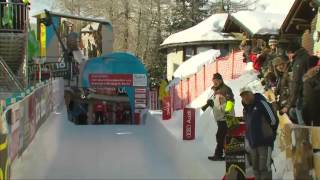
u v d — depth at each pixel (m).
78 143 16.38
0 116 8.48
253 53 20.08
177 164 12.81
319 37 21.11
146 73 25.33
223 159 11.58
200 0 58.19
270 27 28.05
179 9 57.91
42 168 11.66
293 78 10.36
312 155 8.64
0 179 7.75
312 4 22.14
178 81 27.55
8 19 19.97
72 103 25.67
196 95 23.02
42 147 12.91
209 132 14.39
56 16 29.09
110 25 31.28
